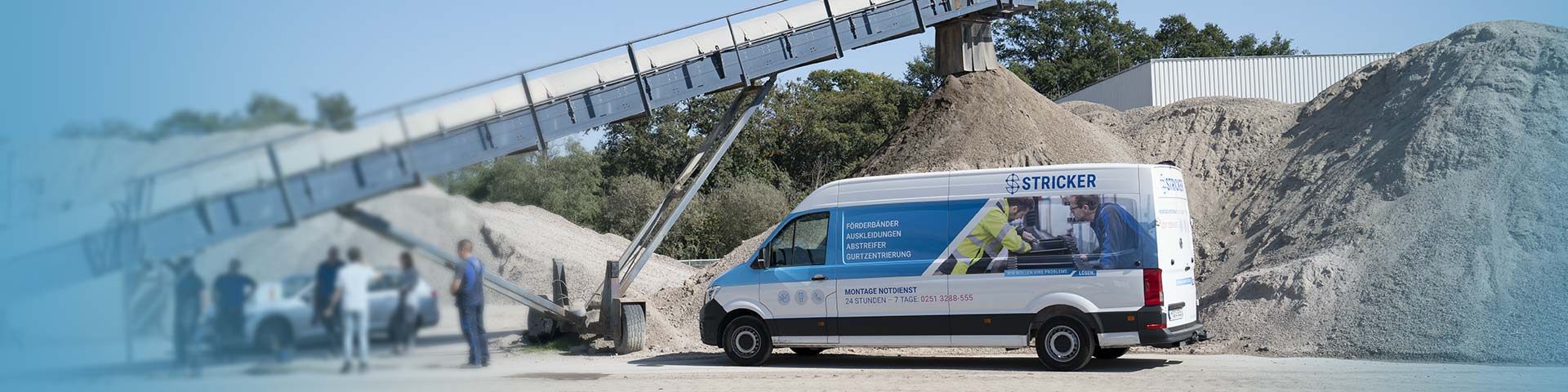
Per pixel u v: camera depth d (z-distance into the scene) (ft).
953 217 38.70
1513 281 42.86
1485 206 48.37
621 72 53.16
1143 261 35.78
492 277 46.34
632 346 46.60
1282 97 107.34
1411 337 41.09
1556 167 49.88
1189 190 65.16
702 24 56.59
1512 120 54.24
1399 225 48.98
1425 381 33.35
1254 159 66.80
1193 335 37.50
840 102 186.80
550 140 49.78
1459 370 36.27
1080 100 125.70
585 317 49.16
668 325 51.37
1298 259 49.80
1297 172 60.49
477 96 46.29
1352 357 40.93
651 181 142.31
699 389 34.04
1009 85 81.66
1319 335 43.24
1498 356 38.52
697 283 59.00
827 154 170.19
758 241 60.54
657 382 35.73
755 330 41.52
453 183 34.76
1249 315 46.14
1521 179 49.47
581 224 132.16
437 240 30.71
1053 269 36.91
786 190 154.20
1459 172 51.47
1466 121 55.01
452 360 33.96
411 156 29.25
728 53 57.00
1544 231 45.68
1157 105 106.63
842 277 40.04
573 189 133.69
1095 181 36.96
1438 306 42.42
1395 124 59.11
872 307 39.40
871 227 39.99
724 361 43.62
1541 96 55.88
